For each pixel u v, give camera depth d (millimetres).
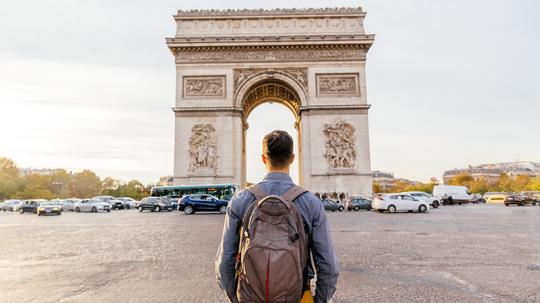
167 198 79188
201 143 73688
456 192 105000
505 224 38031
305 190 5238
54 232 35750
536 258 19297
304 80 76312
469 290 13414
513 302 12047
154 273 16734
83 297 13148
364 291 13406
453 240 26078
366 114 74750
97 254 22000
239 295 4602
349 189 72750
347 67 76250
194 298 12930
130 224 43875
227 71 76000
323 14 77500
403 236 28453
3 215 80312
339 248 22781
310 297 5305
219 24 77750
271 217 4566
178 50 76250
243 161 84188
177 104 74812
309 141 74562
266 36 75625
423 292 13219
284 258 4250
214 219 49188
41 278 16016
